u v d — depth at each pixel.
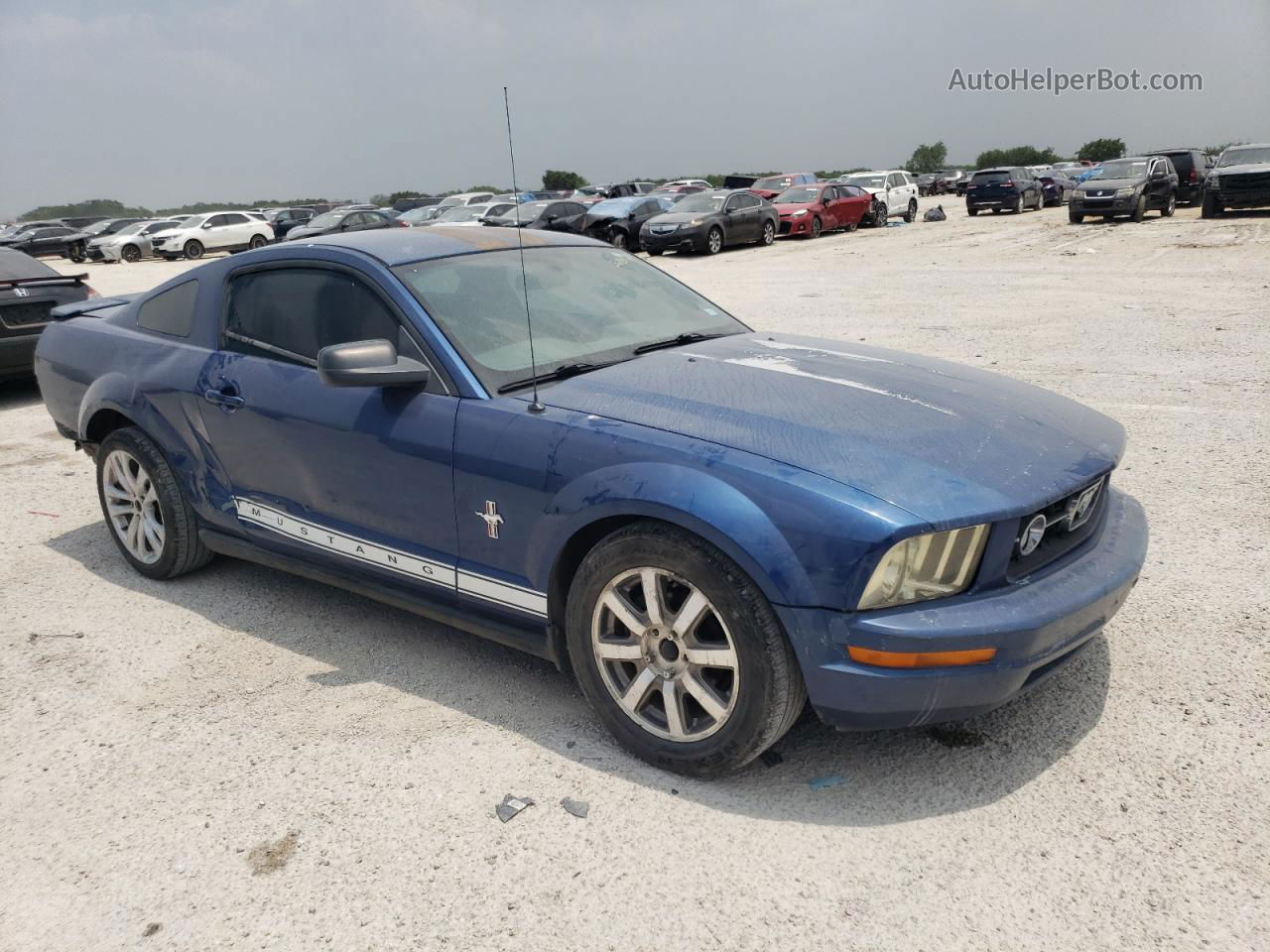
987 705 2.49
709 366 3.27
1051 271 14.97
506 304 3.46
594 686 2.90
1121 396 6.79
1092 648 3.41
